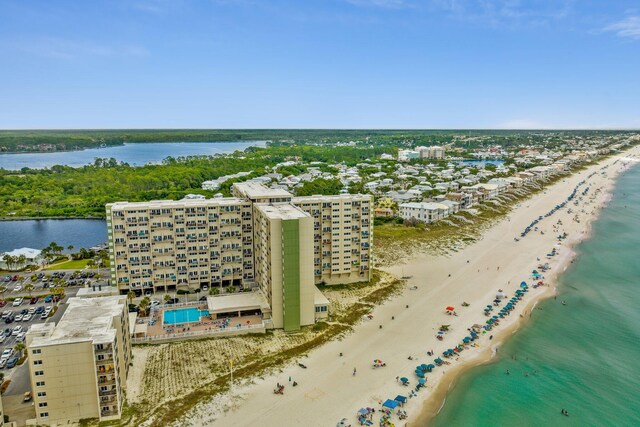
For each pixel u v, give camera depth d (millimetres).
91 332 105625
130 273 173625
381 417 106625
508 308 164875
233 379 121375
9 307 169625
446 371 126438
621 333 148500
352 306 169250
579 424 105750
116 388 103938
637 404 112875
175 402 111062
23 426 101562
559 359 133250
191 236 176750
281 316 152875
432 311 164375
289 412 108125
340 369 126875
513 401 113938
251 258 184500
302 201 182625
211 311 154750
